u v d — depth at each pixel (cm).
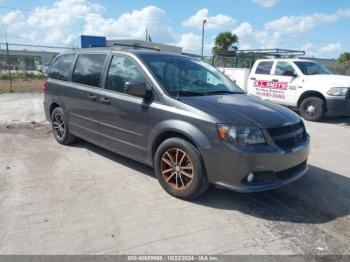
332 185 457
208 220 345
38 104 1162
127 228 325
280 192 425
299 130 395
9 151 564
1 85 1931
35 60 3039
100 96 478
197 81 455
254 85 1129
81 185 424
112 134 470
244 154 337
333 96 908
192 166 369
